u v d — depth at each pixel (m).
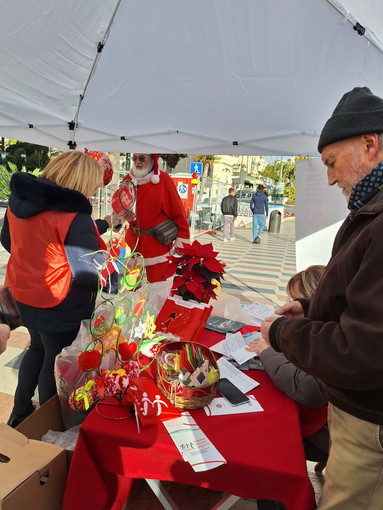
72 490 1.17
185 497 1.76
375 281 0.87
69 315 1.89
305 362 1.00
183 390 1.24
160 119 3.77
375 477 1.04
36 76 2.75
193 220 11.07
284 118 3.45
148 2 2.15
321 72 2.61
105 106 3.44
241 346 1.75
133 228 3.27
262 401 1.35
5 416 2.28
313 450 1.67
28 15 2.01
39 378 1.99
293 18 2.13
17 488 1.06
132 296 1.49
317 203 3.97
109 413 1.24
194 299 1.91
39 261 1.81
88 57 2.61
